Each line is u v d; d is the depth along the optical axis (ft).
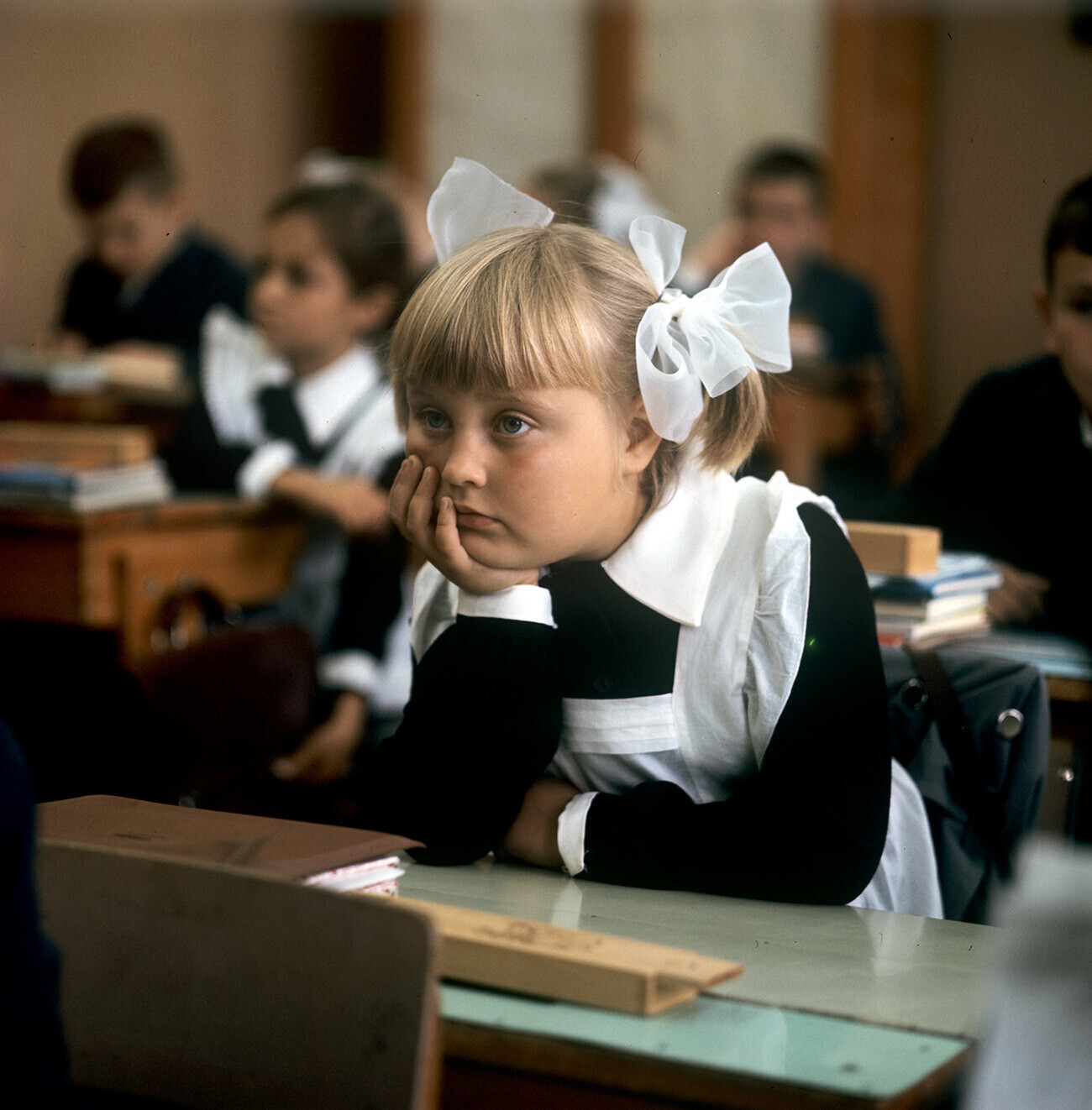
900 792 4.68
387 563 10.05
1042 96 19.11
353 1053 2.62
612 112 20.34
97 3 18.98
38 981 2.52
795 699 3.97
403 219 11.12
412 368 3.89
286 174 22.38
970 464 6.81
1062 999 2.07
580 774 4.31
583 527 3.92
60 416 12.13
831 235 19.65
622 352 3.88
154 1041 2.85
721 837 3.90
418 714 4.24
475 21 20.80
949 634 5.67
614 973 2.93
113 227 13.91
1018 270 19.36
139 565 9.22
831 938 3.53
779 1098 2.60
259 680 6.05
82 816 3.72
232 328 11.82
